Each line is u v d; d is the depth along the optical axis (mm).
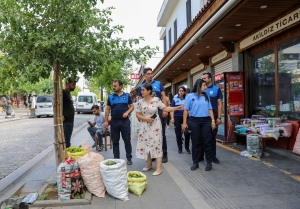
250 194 4059
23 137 11336
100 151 7766
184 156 6797
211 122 5402
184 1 15203
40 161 6980
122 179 4004
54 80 4398
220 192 4180
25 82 4395
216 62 10406
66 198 3893
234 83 7965
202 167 5625
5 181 5297
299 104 6434
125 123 5910
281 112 7066
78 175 4027
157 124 5180
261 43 7781
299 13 5727
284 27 6242
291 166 5469
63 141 4531
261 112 7984
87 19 4133
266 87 7727
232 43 8828
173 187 4473
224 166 5633
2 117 23312
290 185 4391
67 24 4105
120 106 5820
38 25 4160
